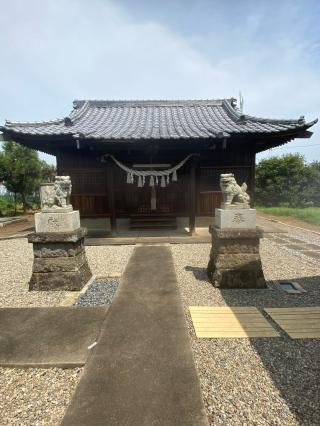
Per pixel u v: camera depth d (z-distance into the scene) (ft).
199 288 15.74
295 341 10.25
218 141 27.66
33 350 9.43
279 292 15.14
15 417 6.97
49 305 13.80
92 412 6.54
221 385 7.99
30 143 31.27
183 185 35.19
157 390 7.25
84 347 9.55
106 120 37.86
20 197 71.36
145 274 17.04
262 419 6.82
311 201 67.82
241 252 15.66
